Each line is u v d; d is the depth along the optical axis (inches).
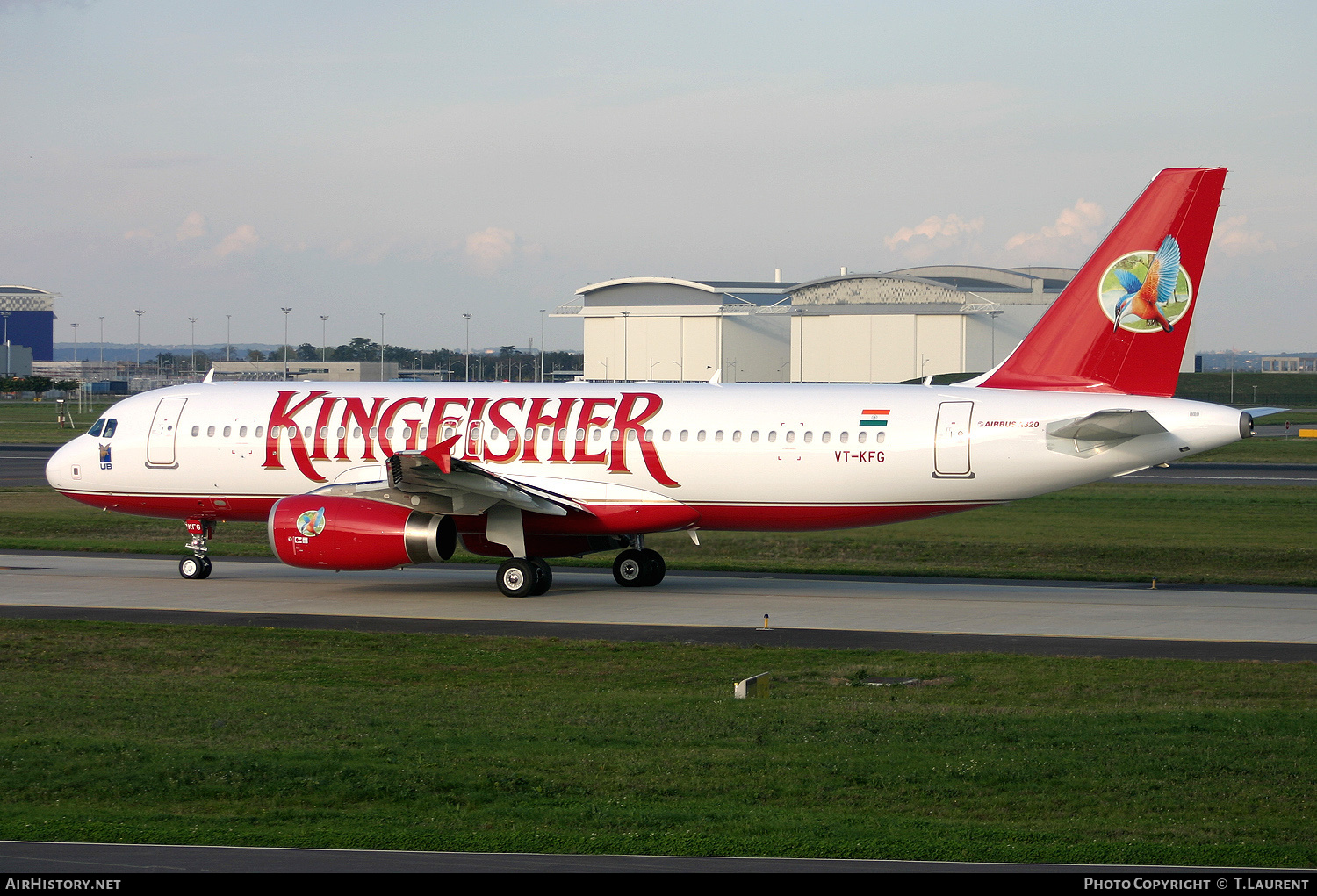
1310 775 1948.8
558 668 2923.2
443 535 4013.3
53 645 3144.7
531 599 4037.9
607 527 4220.0
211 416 4512.8
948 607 3863.2
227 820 1672.0
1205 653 3122.5
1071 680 2785.4
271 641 3230.8
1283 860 1535.4
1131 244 3959.2
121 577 4512.8
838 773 1955.0
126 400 4699.8
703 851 1537.9
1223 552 5118.1
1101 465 3922.2
